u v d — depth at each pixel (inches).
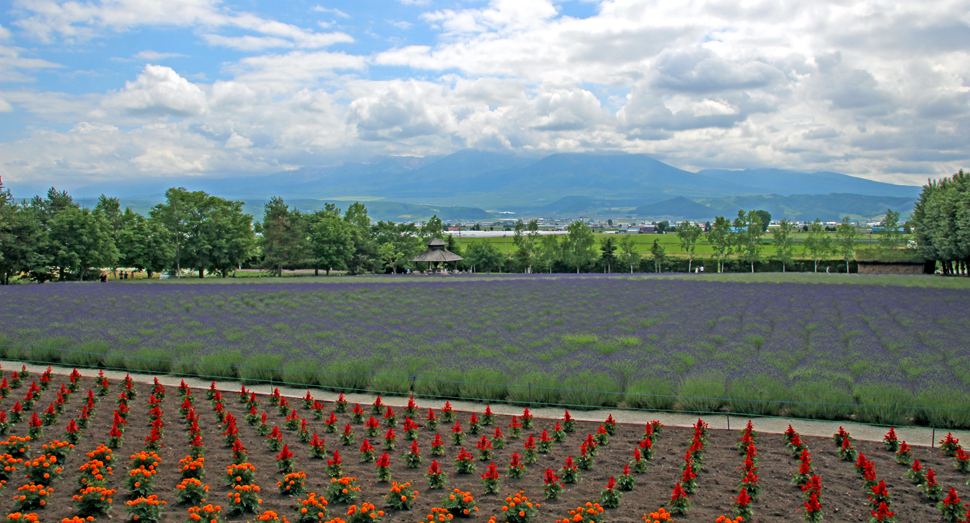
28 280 2674.7
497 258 4357.8
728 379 584.7
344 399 553.9
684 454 416.5
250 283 2277.3
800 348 804.0
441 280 2561.5
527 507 303.3
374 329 1003.3
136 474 331.0
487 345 839.1
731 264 4220.0
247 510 318.0
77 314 1205.7
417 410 541.0
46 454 374.3
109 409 526.9
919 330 966.4
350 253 3629.4
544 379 584.1
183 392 576.1
